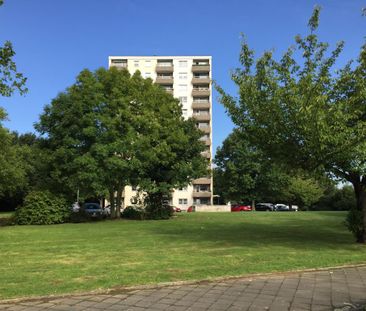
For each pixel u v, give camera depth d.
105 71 30.55
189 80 99.25
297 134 13.46
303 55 14.04
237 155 61.22
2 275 9.09
